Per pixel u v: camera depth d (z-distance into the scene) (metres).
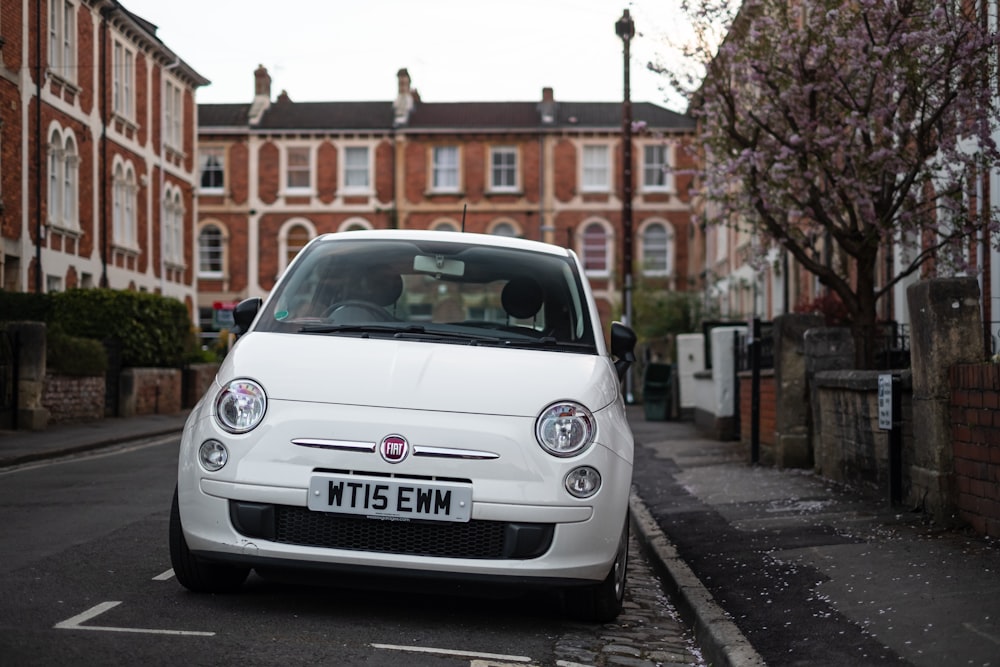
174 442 20.94
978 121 13.09
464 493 5.79
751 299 38.88
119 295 27.56
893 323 13.49
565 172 57.97
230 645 5.27
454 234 7.70
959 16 12.94
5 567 7.05
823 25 13.84
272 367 6.19
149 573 7.03
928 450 8.75
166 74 40.75
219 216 58.38
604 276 57.88
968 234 13.56
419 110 59.59
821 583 6.82
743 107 14.91
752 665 5.23
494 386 6.11
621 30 32.09
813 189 14.10
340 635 5.63
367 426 5.88
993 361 8.20
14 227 28.08
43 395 22.17
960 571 6.74
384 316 6.95
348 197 57.94
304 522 5.85
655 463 16.66
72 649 5.02
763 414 16.02
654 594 7.64
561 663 5.50
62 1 30.97
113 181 35.41
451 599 6.77
